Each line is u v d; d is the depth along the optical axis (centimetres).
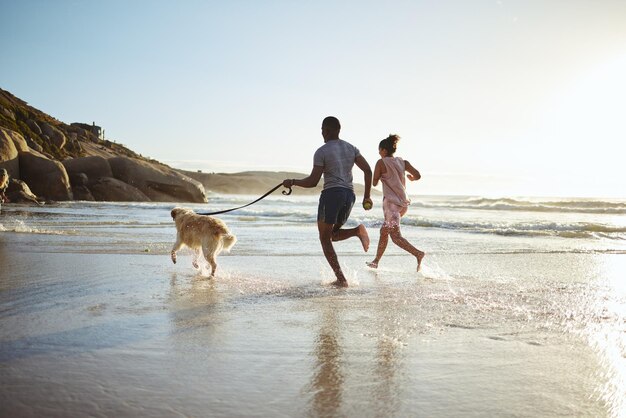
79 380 238
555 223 1338
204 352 287
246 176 18075
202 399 219
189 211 623
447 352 295
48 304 402
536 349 303
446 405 218
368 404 218
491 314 393
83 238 903
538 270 629
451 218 1723
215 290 477
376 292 481
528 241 992
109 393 223
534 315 390
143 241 873
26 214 1617
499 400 225
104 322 349
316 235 1062
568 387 241
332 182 543
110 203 2917
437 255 777
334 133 559
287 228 1248
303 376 251
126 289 470
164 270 586
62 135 6300
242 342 308
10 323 342
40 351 283
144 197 3709
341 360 278
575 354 294
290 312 393
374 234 1113
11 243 798
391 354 290
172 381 240
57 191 3269
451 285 522
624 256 765
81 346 293
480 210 2475
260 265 650
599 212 2261
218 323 354
